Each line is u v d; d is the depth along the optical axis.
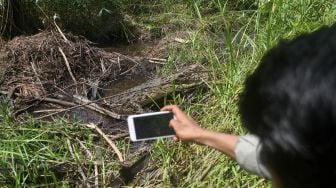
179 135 1.88
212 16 5.66
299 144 0.81
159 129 2.02
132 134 2.02
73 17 5.71
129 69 5.08
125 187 3.29
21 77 4.80
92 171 3.48
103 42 5.79
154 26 5.88
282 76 0.85
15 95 4.58
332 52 0.83
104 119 4.16
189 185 3.07
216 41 5.07
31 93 4.58
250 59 4.03
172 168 3.26
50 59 4.95
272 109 0.85
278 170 0.85
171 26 5.83
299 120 0.82
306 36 0.89
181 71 4.57
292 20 4.15
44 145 3.62
